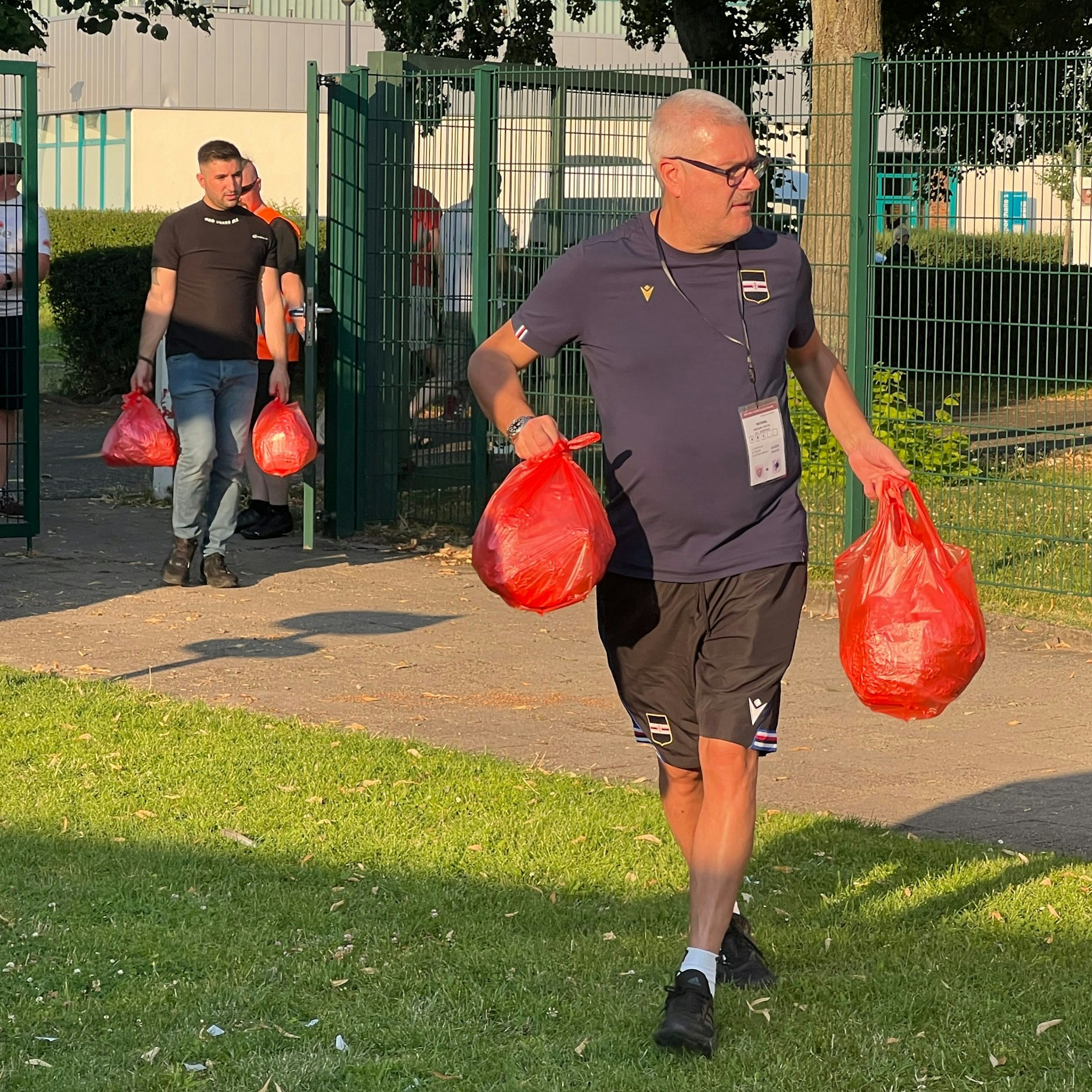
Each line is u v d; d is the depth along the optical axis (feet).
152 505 41.91
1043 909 15.60
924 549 13.19
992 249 31.96
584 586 12.88
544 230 37.68
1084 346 31.60
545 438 13.05
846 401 14.12
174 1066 12.21
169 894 15.56
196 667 25.43
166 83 123.44
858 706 24.07
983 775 20.63
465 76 36.58
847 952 14.61
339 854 16.87
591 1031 12.93
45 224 35.50
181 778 19.22
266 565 34.32
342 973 13.92
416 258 37.68
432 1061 12.37
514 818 18.10
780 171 36.22
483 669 25.75
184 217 30.32
